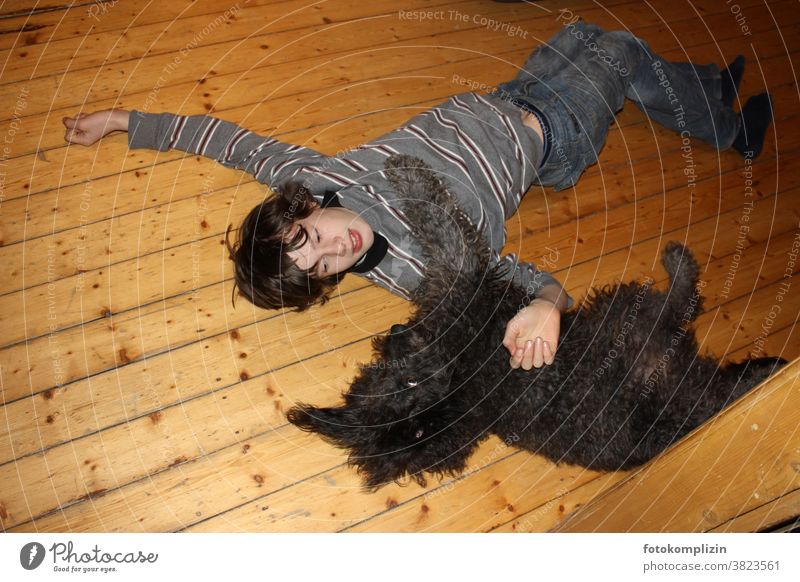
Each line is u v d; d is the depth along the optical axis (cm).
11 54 211
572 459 158
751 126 213
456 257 160
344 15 232
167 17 224
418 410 154
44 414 159
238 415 164
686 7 251
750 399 118
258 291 163
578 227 196
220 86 211
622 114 217
